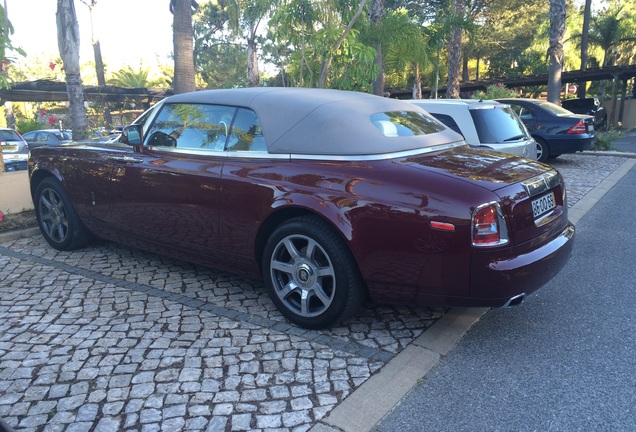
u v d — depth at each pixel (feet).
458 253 9.71
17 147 47.50
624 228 20.39
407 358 10.38
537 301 13.37
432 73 75.56
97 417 8.54
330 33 26.18
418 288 10.25
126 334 11.48
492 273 9.70
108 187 15.25
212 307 12.94
